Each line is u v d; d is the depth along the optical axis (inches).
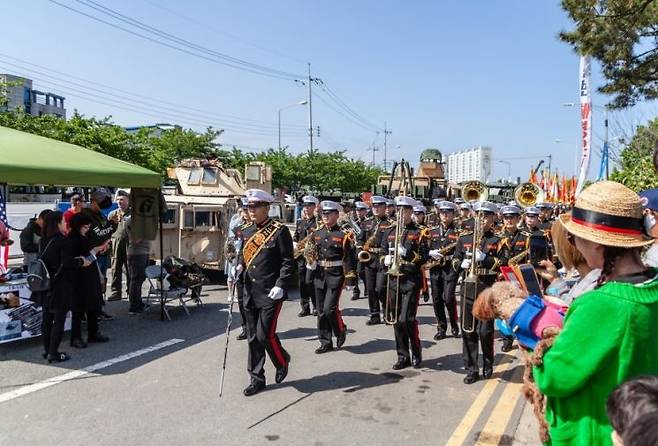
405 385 227.8
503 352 288.0
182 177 547.8
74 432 176.4
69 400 203.8
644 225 78.0
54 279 245.8
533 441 173.6
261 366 217.2
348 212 520.1
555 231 93.8
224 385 222.1
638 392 61.2
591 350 71.6
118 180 301.7
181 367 244.8
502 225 318.7
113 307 371.6
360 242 406.6
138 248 351.3
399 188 680.4
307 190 1366.9
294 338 305.4
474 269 236.4
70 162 284.2
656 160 120.3
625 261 77.1
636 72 412.2
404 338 251.8
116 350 270.7
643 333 70.2
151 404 200.7
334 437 175.5
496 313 93.6
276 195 597.0
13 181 245.0
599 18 396.5
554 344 76.3
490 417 193.6
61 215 253.0
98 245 310.8
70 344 276.5
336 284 274.7
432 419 191.6
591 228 77.4
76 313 271.7
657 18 375.2
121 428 179.6
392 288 252.1
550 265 125.3
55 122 809.5
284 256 214.4
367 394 216.1
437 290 313.3
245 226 229.8
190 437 173.8
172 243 447.8
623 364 70.7
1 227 366.0
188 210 446.3
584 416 75.0
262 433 177.6
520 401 210.1
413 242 249.6
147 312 356.2
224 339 293.6
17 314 269.0
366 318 362.0
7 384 220.2
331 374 240.8
